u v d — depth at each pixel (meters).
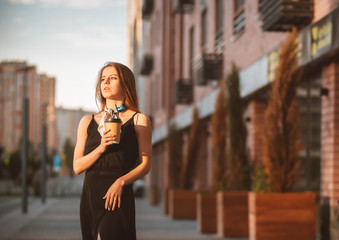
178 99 22.02
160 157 35.94
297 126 8.67
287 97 8.66
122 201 3.23
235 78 11.67
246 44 13.75
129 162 3.30
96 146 3.29
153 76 38.59
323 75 9.30
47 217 17.86
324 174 9.10
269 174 8.73
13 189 54.91
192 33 23.08
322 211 9.12
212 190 12.77
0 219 17.00
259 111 13.61
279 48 10.63
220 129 12.80
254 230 8.52
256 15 12.76
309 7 9.30
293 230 8.51
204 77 16.59
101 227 3.19
